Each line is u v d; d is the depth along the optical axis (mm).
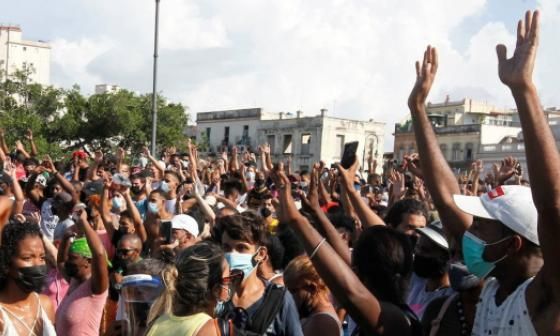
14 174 7840
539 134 2793
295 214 3594
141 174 12930
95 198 8727
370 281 3703
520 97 2840
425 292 4801
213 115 76000
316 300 4395
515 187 3289
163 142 49469
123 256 6262
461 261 3859
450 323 3631
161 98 49969
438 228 4723
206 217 8906
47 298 4836
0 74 44969
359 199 5371
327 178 9586
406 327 3459
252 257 4617
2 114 41000
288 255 5570
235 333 3535
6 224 4641
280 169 3699
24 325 4523
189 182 11086
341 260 3500
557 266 2795
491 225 3227
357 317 3422
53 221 10500
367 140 67375
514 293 3102
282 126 68812
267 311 4145
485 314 3277
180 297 3553
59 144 47031
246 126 72875
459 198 3316
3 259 4465
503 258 3189
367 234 3795
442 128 63438
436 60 4062
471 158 61156
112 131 46906
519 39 2957
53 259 6789
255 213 4902
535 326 2957
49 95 44781
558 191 2750
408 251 3748
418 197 8750
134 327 4863
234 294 4293
